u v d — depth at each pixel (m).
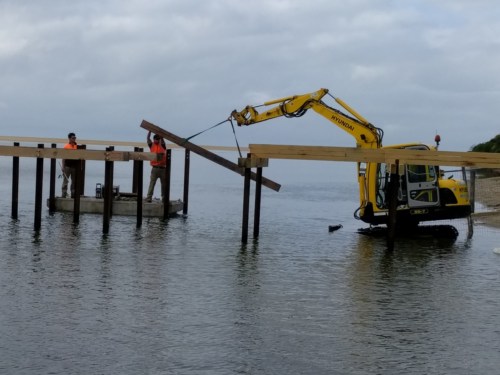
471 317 11.61
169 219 23.95
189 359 9.40
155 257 16.38
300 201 33.41
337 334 10.58
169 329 10.65
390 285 13.92
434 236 20.80
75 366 9.06
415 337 10.50
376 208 20.73
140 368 9.05
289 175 63.94
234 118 22.98
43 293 12.54
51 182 25.02
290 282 14.02
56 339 10.04
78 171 21.36
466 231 21.95
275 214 26.97
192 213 26.20
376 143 20.95
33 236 18.91
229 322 11.08
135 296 12.55
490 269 15.68
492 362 9.48
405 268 15.70
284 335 10.48
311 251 17.88
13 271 14.27
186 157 25.47
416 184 20.44
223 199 33.44
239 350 9.79
